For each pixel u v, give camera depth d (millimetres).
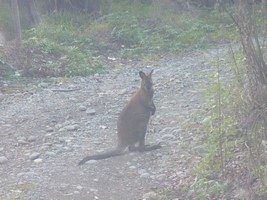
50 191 7625
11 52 13594
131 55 15070
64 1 18391
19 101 11148
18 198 7512
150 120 9531
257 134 7418
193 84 11328
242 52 8258
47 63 13539
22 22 16703
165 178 7805
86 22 17859
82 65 13414
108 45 15703
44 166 8289
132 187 7691
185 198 7328
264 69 7336
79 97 11203
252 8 7328
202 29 17156
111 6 19312
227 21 18172
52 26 16406
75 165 8266
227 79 9852
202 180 7402
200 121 8992
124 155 8414
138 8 19375
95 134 9266
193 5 20500
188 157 8109
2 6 16750
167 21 17672
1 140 9258
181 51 15383
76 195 7543
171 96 10734
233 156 7645
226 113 8180
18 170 8242
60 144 8961
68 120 9922
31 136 9289
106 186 7730
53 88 11977
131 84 12031
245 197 7070
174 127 9133
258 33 7527
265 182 7023
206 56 14117
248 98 7648
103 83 12297
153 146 8516
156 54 15180
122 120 8391
